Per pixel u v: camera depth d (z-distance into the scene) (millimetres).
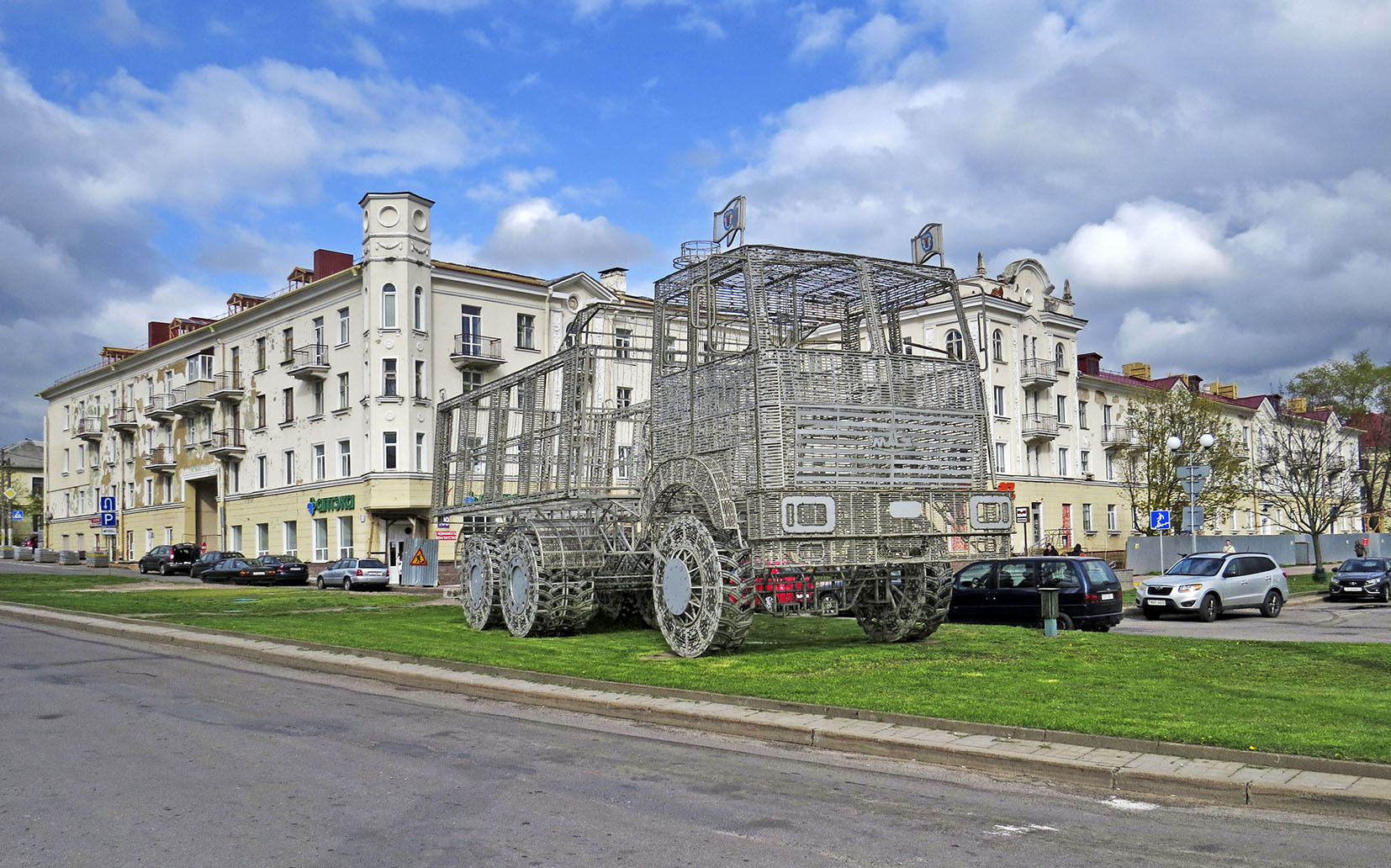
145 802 7098
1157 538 45000
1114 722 8672
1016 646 14203
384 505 42156
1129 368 64688
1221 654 13102
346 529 44812
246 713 10781
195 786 7578
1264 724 8469
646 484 15148
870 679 11250
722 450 13555
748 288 13438
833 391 13234
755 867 5734
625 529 17922
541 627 17234
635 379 18547
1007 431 49906
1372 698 9766
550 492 18078
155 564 49406
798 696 10312
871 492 13156
